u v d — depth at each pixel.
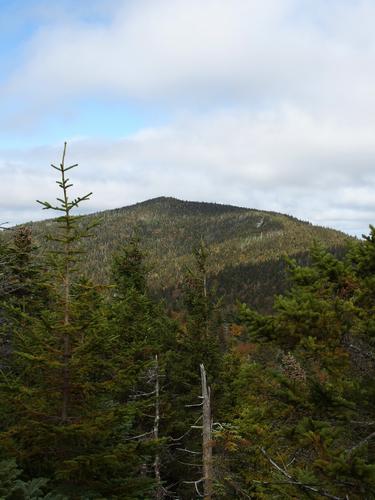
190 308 22.61
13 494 7.29
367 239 8.27
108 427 9.06
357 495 6.35
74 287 9.66
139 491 9.49
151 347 17.30
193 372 20.28
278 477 7.76
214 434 15.35
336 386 7.23
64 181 8.88
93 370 9.52
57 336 9.26
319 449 6.52
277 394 7.64
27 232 13.89
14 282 10.92
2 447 8.57
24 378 10.84
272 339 7.96
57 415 9.28
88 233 9.12
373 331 7.25
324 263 8.43
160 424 19.27
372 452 7.07
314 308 7.61
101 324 9.26
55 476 8.93
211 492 15.05
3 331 11.91
